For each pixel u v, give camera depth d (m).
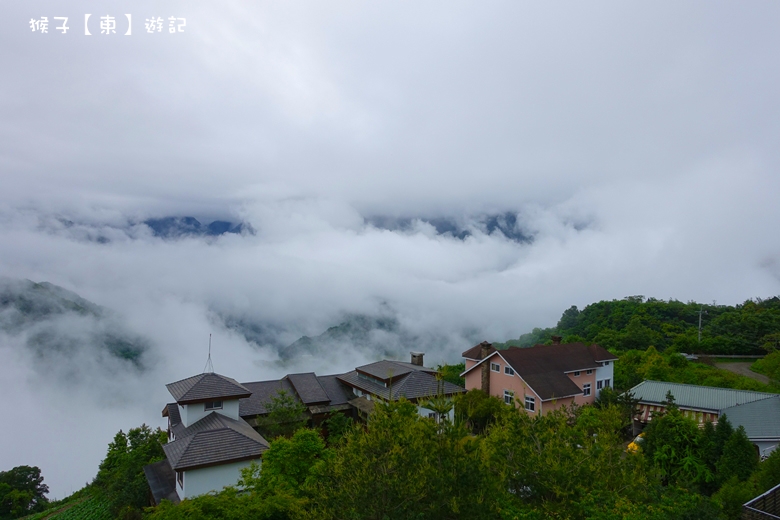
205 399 26.34
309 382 36.25
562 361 39.28
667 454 22.66
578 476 12.67
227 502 13.49
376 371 35.59
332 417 32.53
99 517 27.38
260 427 30.77
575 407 29.42
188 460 21.17
